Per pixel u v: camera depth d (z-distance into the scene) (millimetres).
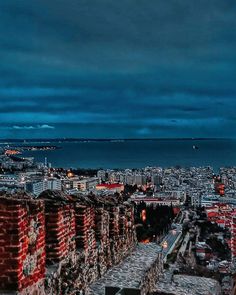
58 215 9562
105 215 14055
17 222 7383
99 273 13156
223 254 128750
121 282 13234
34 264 8031
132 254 17219
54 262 9555
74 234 10883
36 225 8133
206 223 181250
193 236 161750
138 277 13945
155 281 16469
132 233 18031
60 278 9422
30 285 7852
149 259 16562
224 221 175500
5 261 7383
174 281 17156
